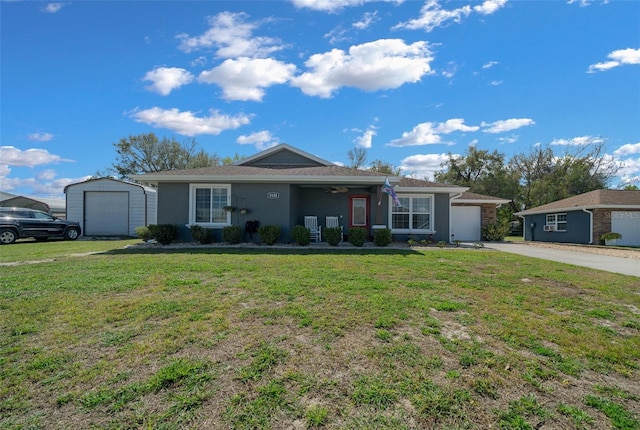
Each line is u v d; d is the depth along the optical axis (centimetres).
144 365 274
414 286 543
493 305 444
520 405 224
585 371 272
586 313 418
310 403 225
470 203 1986
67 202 1936
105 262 780
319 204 1462
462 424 205
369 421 207
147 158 3775
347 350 303
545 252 1219
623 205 1703
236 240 1206
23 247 1234
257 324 365
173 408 218
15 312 400
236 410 216
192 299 459
